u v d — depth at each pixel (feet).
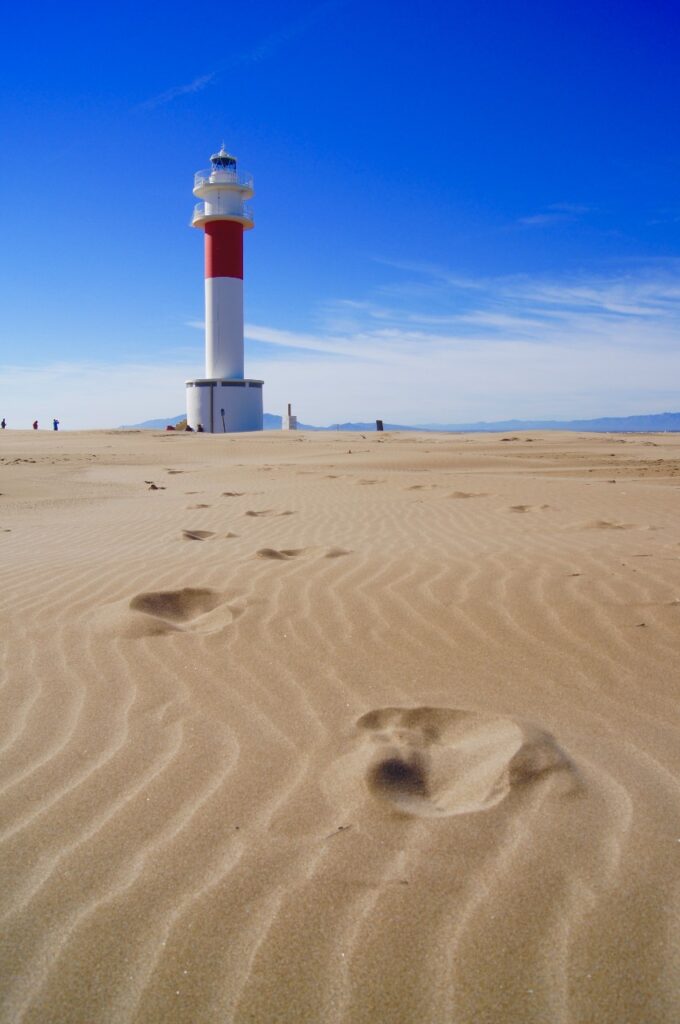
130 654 13.25
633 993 5.74
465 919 6.51
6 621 15.37
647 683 11.62
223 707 11.03
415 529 25.52
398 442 90.38
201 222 150.41
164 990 5.87
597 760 9.27
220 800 8.48
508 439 92.27
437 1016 5.59
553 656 12.75
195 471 61.16
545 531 23.94
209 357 152.76
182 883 7.04
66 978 5.99
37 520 31.63
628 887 6.87
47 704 11.27
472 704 10.98
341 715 10.69
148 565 19.95
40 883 7.09
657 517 26.78
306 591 16.57
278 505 34.42
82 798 8.57
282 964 6.08
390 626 14.29
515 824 7.90
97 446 94.68
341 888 6.93
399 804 8.37
